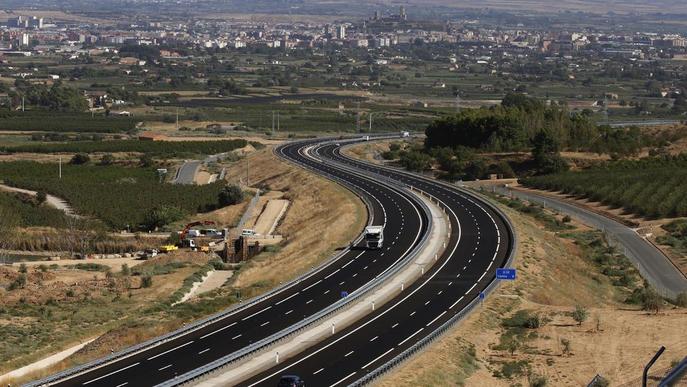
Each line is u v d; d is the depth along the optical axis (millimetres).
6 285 185500
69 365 126688
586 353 131500
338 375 115688
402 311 144875
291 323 138125
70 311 164375
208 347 127500
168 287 179625
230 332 134375
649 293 157875
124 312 161625
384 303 149625
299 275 168750
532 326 141000
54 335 148625
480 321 141375
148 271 194000
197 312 152125
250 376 115250
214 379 113750
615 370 125250
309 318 135875
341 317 141125
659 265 194375
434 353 125938
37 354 138250
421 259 178000
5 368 131500
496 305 149625
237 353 119438
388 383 113188
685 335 137250
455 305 147875
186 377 111000
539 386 119125
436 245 189250
